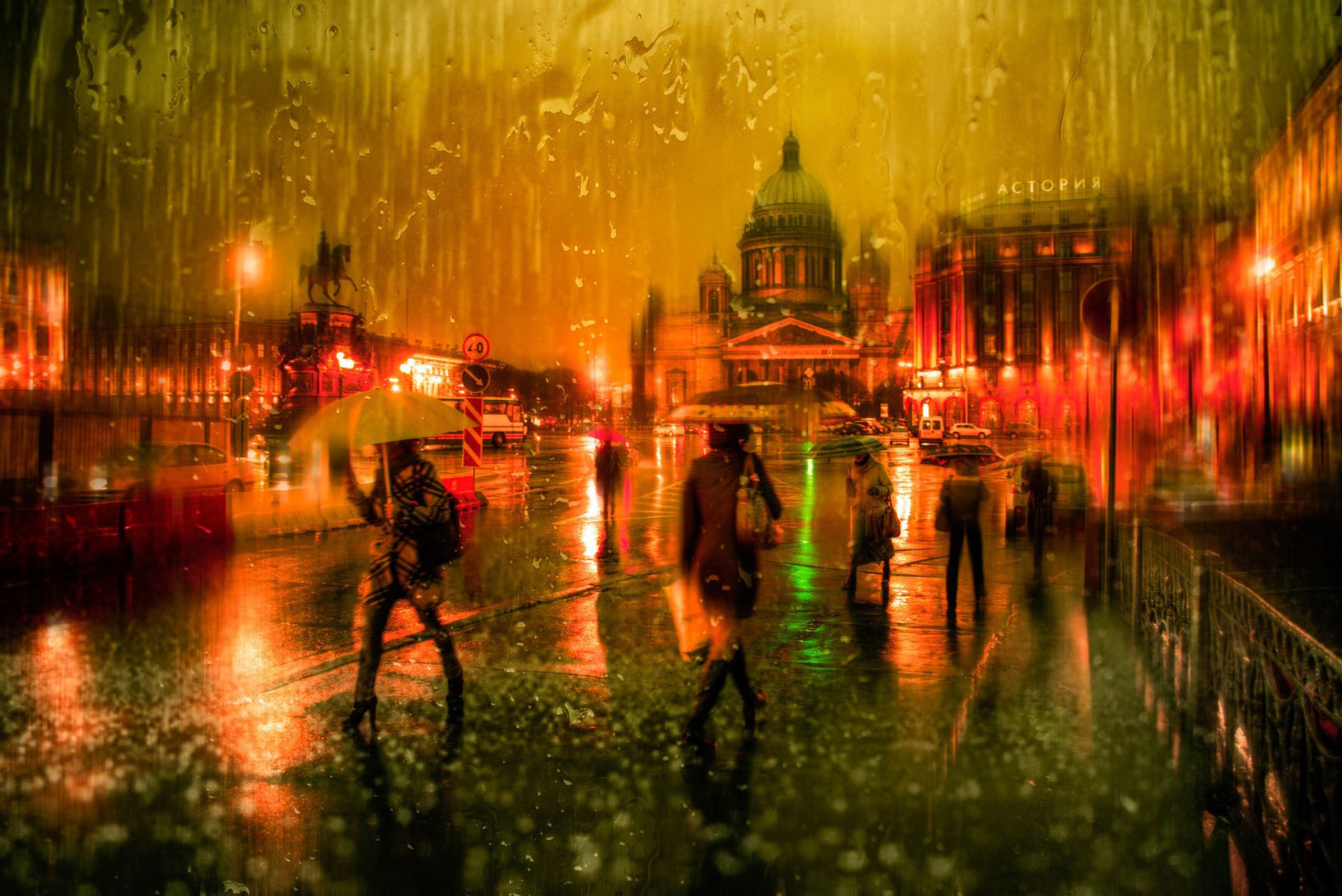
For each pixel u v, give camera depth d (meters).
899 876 3.36
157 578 10.16
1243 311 25.14
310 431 5.20
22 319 38.97
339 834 3.72
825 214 109.56
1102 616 8.02
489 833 3.72
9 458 15.24
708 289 115.88
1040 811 3.87
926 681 5.93
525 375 99.25
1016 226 76.75
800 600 8.94
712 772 4.34
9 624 7.76
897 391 94.25
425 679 6.01
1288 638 3.25
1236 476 22.38
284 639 7.21
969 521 8.19
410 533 5.14
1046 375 76.31
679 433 78.25
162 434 18.31
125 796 4.09
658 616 8.14
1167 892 3.21
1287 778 3.27
